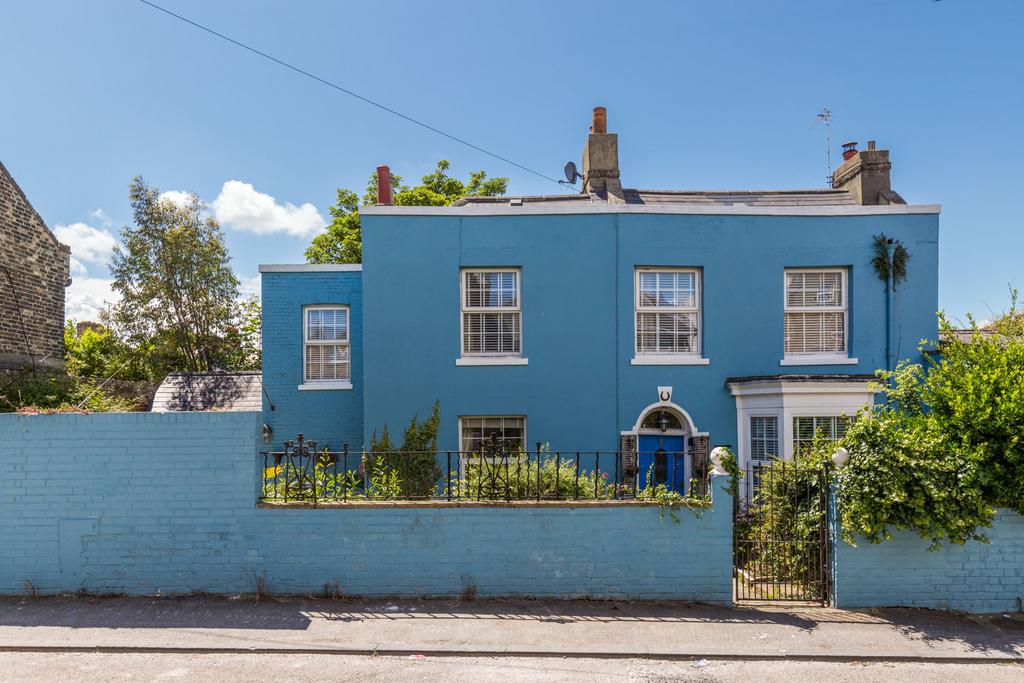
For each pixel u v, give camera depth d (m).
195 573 7.33
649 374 11.63
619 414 11.57
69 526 7.30
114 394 18.92
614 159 14.50
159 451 7.32
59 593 7.29
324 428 13.60
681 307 11.91
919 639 6.50
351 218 26.88
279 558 7.33
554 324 11.61
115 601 7.17
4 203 13.83
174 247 24.19
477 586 7.31
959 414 7.25
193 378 17.05
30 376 14.08
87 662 5.91
